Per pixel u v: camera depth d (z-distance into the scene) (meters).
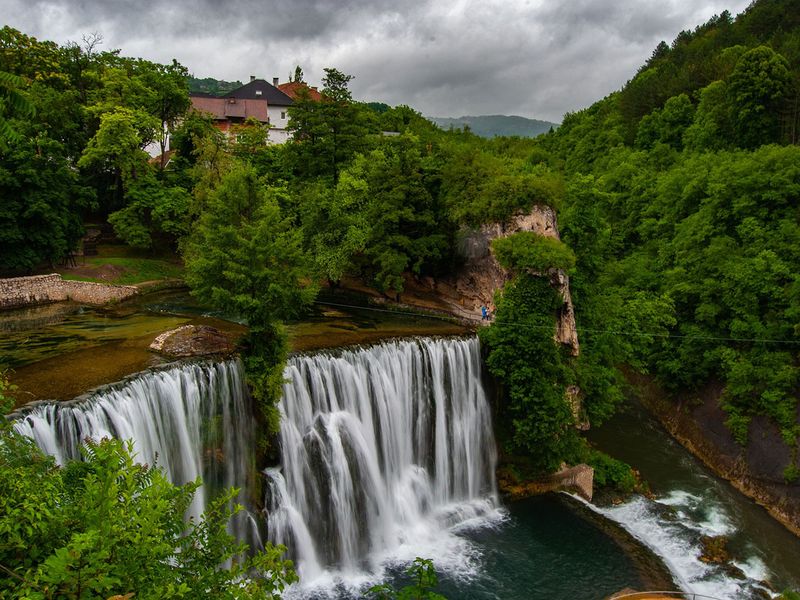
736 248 39.09
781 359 33.47
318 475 25.88
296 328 33.69
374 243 41.44
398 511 28.61
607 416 34.84
